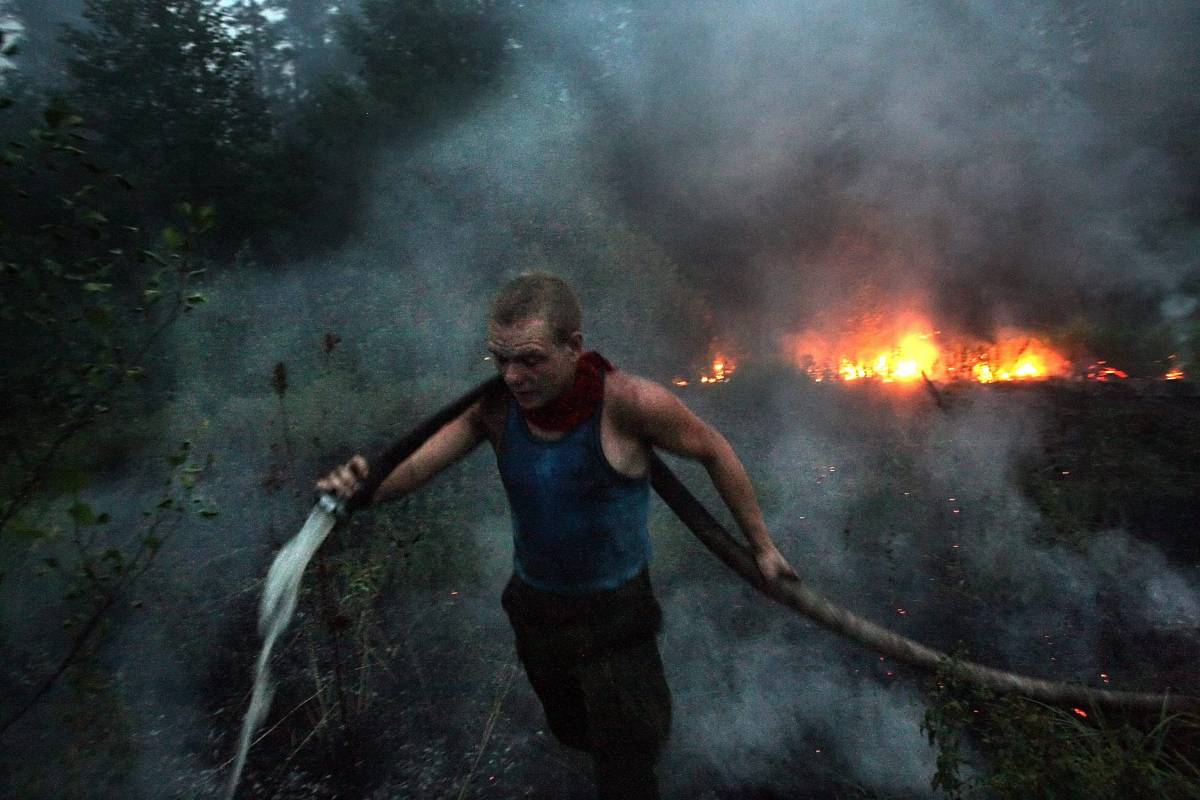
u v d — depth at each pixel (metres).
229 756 3.26
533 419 2.45
